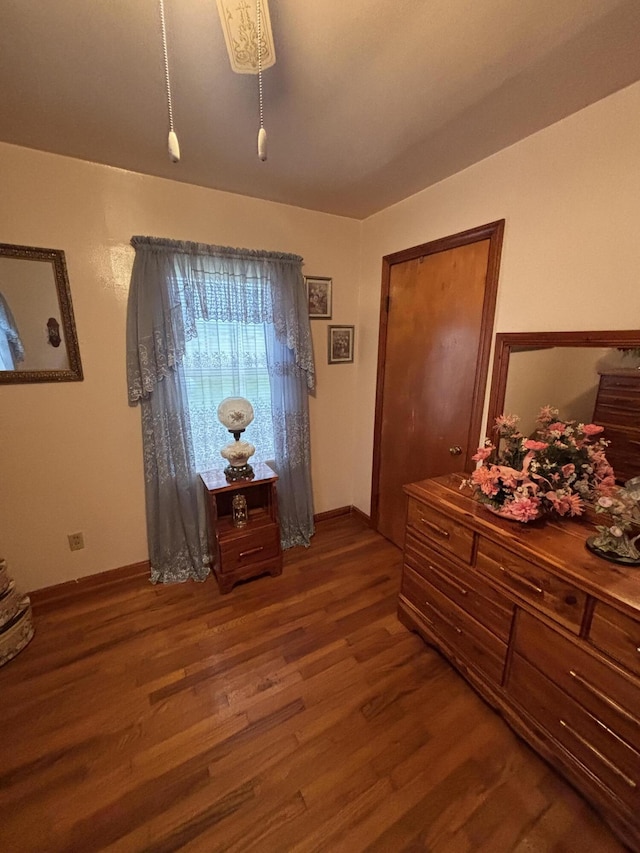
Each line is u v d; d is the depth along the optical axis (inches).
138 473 86.2
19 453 73.8
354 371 113.0
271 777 48.6
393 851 41.5
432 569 66.0
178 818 44.4
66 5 36.8
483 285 72.0
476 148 65.3
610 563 44.9
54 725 55.3
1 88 48.9
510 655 53.2
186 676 63.4
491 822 44.0
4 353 69.5
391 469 103.9
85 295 74.2
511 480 54.1
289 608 79.9
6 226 66.0
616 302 53.8
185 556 90.5
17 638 67.7
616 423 54.4
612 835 42.8
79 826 43.8
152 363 79.3
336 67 45.4
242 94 50.5
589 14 38.1
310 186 80.7
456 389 80.9
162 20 38.6
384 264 96.2
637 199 50.2
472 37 41.1
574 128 55.4
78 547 82.4
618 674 40.9
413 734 54.0
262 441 98.9
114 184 72.8
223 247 83.0
